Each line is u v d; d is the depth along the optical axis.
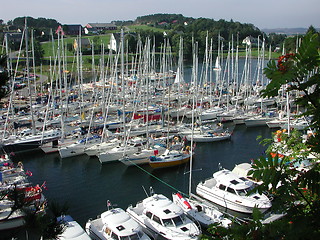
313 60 6.21
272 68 6.56
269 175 7.00
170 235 28.58
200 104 78.00
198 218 31.47
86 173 48.69
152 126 65.31
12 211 10.21
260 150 56.69
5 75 9.52
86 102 86.75
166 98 90.50
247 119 70.44
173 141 56.78
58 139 58.97
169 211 30.55
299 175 7.18
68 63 154.12
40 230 10.08
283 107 81.75
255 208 8.03
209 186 39.16
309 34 6.33
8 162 46.78
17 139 57.59
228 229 7.75
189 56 180.38
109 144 55.38
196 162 51.59
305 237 6.62
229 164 50.72
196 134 61.50
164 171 48.50
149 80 85.62
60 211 10.84
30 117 72.44
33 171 49.91
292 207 7.26
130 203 39.12
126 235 27.27
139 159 50.16
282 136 9.08
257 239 7.16
